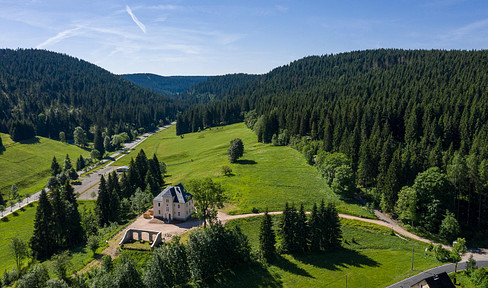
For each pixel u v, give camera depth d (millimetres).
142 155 145375
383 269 67438
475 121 136375
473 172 87938
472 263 65188
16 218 120000
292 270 68000
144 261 72000
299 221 75250
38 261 83188
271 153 164250
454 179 89688
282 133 185250
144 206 106625
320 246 76750
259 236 72688
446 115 142875
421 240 81562
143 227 89562
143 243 79375
